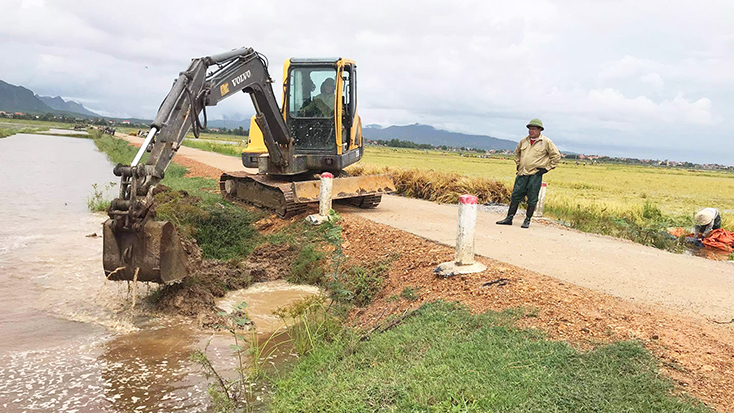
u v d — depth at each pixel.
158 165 6.38
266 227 10.98
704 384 3.81
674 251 10.81
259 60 9.54
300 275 8.67
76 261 8.57
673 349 4.38
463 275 6.54
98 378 4.70
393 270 7.73
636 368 3.97
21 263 8.30
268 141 10.84
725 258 10.15
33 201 14.56
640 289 6.47
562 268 7.43
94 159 32.41
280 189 11.06
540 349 4.37
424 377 3.89
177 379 4.75
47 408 4.11
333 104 11.95
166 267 6.20
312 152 12.08
